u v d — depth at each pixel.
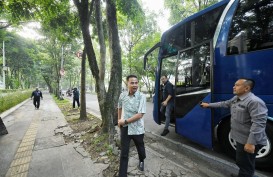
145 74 18.48
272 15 3.07
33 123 8.19
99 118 8.66
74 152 4.43
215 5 4.10
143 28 16.69
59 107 14.68
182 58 4.68
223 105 2.87
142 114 2.94
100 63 6.02
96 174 3.35
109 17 5.41
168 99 5.00
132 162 3.73
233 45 3.54
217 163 3.62
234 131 2.52
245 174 2.45
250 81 2.35
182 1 11.88
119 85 5.42
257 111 2.18
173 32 5.22
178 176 3.20
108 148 4.32
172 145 4.79
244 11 3.45
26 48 29.77
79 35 9.47
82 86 8.57
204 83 3.94
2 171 3.61
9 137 5.94
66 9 8.08
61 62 22.31
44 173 3.47
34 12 7.58
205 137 3.86
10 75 39.38
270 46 3.04
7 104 13.59
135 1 5.73
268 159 3.20
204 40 4.26
